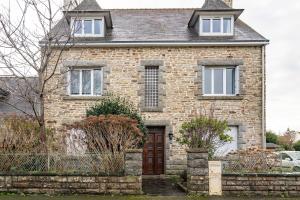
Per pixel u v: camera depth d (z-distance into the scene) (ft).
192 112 57.11
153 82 58.70
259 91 57.62
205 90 58.49
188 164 38.68
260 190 38.24
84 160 39.01
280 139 126.93
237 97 57.26
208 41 57.41
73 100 57.16
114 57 57.98
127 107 51.57
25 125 43.21
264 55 58.03
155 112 57.31
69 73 57.98
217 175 38.14
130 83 57.72
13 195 37.19
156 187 44.78
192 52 58.13
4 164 39.09
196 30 61.62
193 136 46.32
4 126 41.93
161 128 58.23
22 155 39.27
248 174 38.34
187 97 57.52
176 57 58.08
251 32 61.62
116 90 57.52
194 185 38.06
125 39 58.39
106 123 41.22
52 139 44.57
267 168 40.70
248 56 58.08
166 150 56.75
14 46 44.01
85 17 58.44
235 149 56.49
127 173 38.01
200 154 38.34
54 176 37.91
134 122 42.70
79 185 37.86
